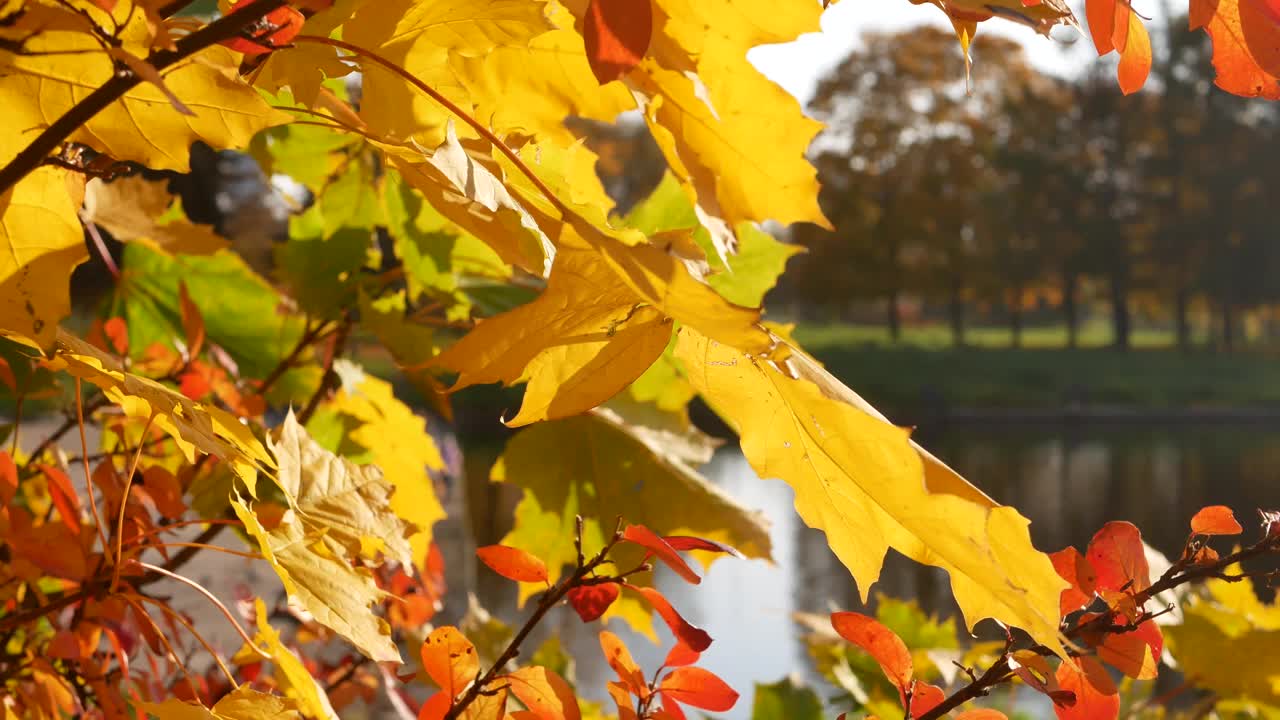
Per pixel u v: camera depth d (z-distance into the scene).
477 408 16.16
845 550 0.69
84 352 0.73
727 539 1.19
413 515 1.16
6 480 0.80
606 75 0.64
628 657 0.76
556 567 1.21
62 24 0.65
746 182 0.73
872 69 28.12
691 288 0.60
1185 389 25.38
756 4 0.71
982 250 28.45
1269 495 13.38
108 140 0.68
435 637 0.74
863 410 0.65
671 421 1.24
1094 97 28.19
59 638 0.82
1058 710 0.74
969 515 0.64
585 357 0.66
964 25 0.68
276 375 1.21
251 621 1.07
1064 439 20.42
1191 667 1.10
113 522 0.87
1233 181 27.56
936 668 1.36
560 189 0.75
